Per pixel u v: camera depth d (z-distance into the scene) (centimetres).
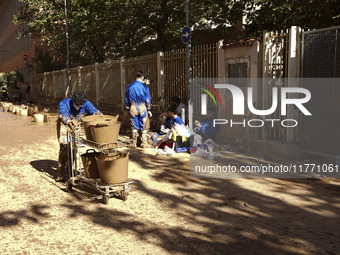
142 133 921
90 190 579
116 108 1420
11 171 710
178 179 626
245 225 427
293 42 709
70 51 1989
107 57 2084
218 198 525
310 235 397
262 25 1164
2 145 1005
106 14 1520
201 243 384
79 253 368
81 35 1744
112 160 500
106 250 373
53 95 2498
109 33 1655
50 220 457
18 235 415
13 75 3656
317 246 371
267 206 488
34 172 698
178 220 447
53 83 2473
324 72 679
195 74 974
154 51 1823
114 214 472
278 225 425
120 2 1470
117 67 1395
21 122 1574
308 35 703
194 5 1538
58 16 1773
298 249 366
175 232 412
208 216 458
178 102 962
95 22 1561
